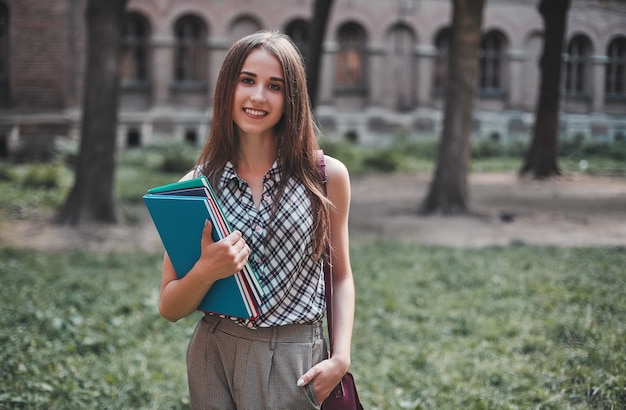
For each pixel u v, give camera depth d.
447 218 12.42
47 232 10.44
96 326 5.36
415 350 4.99
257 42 2.07
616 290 6.10
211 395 2.08
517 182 18.30
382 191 16.59
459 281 7.12
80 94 21.75
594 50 27.16
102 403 3.78
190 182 1.93
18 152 20.38
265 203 2.05
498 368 4.40
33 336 4.82
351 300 2.19
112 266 8.09
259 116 2.04
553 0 18.12
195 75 24.52
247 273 1.95
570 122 27.17
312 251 2.05
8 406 3.59
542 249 8.83
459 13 12.43
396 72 26.52
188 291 1.94
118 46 11.02
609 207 13.68
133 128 23.25
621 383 3.69
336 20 25.61
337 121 25.67
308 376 2.00
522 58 27.69
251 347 2.02
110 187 11.12
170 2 23.66
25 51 20.75
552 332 5.06
